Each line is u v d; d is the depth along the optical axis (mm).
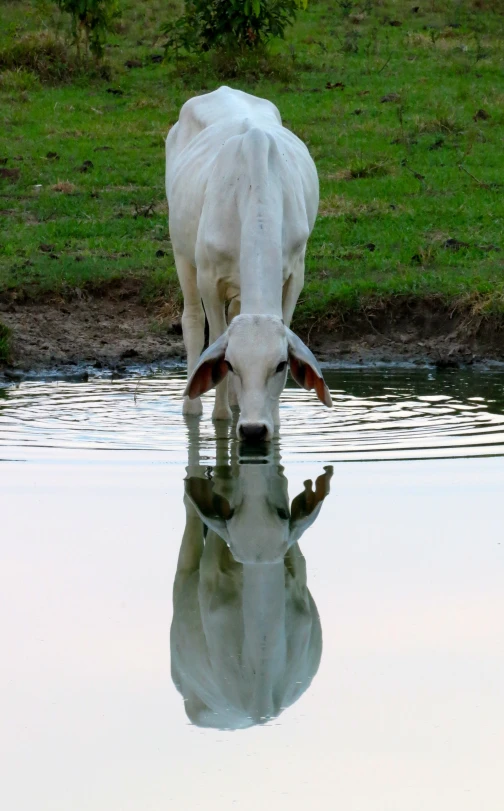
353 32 22234
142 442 7352
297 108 17906
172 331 10891
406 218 13125
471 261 11766
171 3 25609
